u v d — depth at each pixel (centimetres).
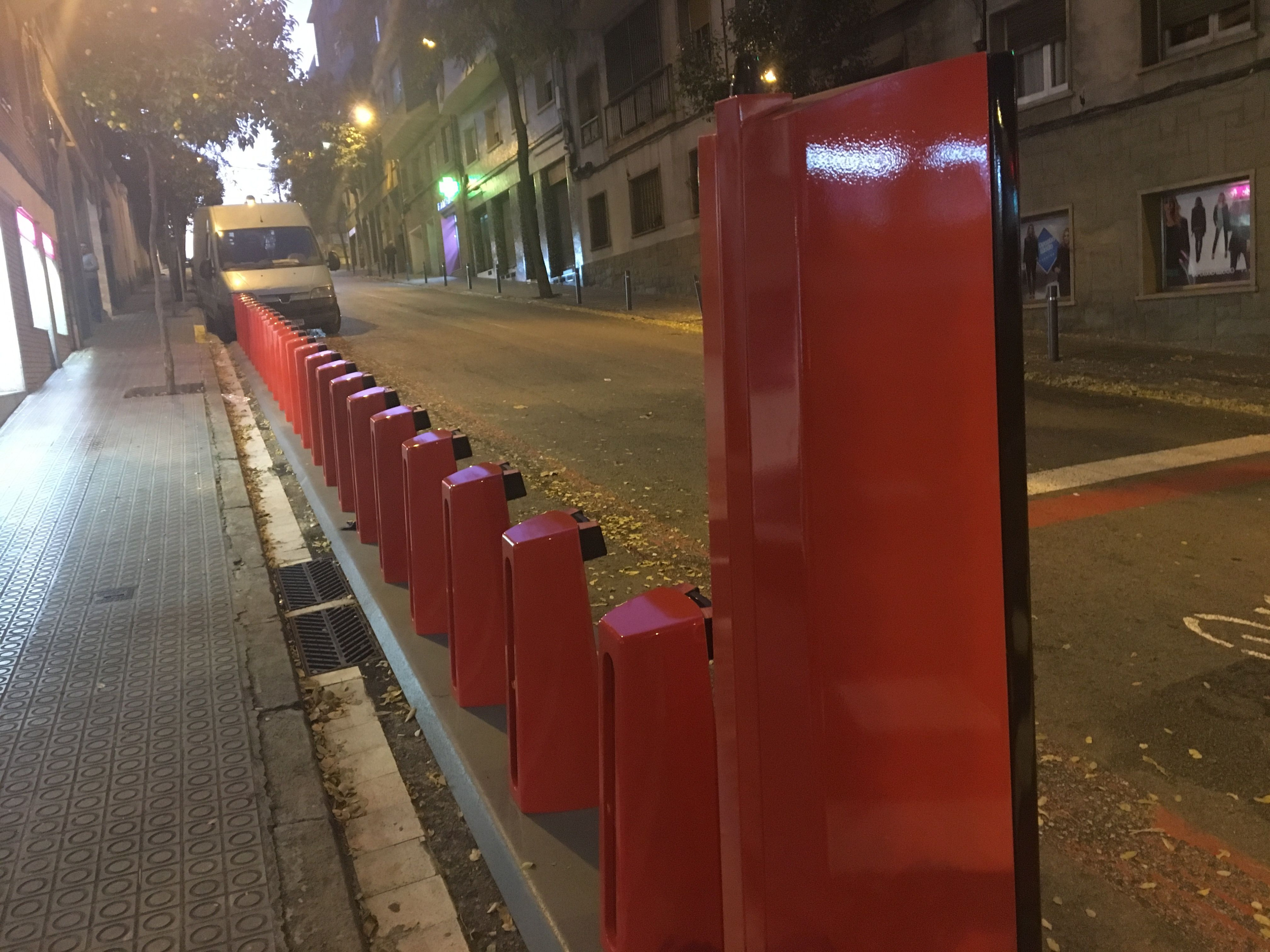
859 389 135
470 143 4128
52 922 261
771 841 152
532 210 2770
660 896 202
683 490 718
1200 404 964
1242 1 1191
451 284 3806
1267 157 1180
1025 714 136
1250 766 324
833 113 133
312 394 786
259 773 336
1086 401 1002
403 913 274
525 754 278
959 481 134
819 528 139
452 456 422
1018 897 140
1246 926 251
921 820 142
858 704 142
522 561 273
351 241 7106
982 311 128
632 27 2645
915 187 130
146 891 273
